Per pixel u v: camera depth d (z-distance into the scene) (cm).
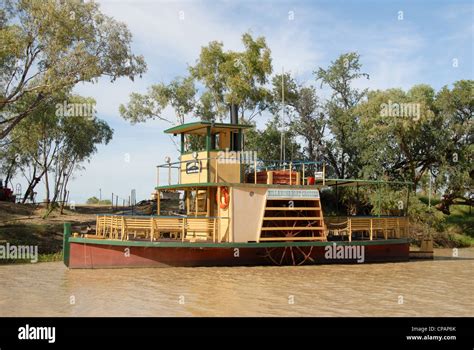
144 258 2089
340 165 4534
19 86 3144
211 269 2097
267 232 2295
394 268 2347
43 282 1778
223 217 2175
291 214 2359
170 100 4509
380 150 4028
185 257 2133
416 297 1598
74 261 2075
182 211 3134
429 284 1878
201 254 2152
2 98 3108
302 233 2377
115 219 2122
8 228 3291
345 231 2719
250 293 1596
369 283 1867
